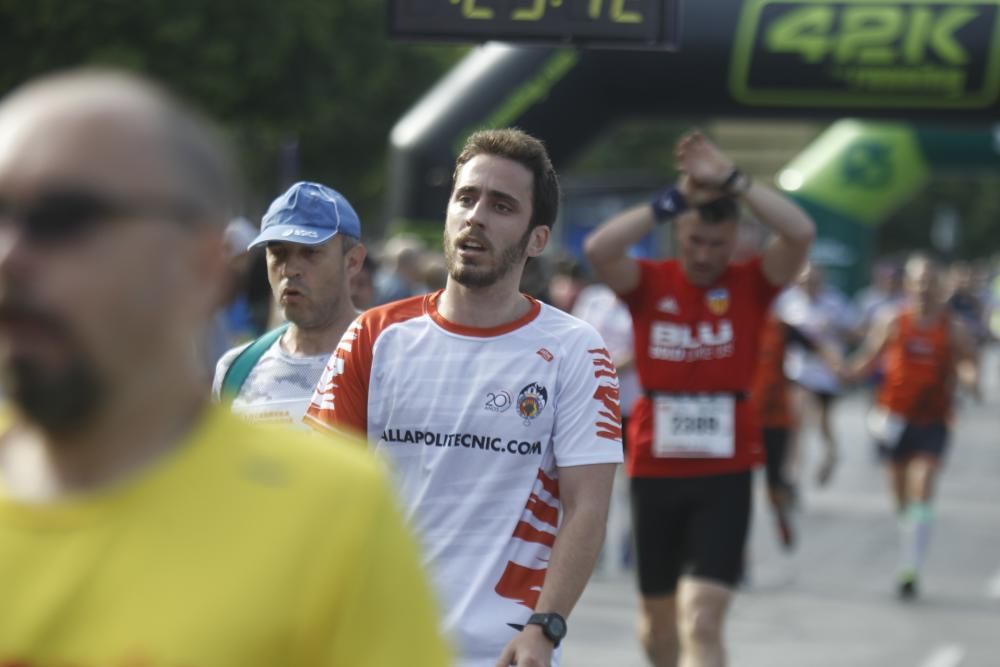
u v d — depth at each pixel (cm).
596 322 2525
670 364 1566
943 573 2678
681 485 1552
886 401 2677
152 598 413
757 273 1579
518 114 3133
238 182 441
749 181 1528
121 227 407
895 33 3039
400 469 977
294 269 1180
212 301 439
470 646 946
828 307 3612
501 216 973
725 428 1550
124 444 425
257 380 1208
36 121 411
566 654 2009
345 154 7150
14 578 414
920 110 3077
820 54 3048
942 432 2631
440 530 965
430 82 7162
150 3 5266
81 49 5166
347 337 996
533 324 982
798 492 3394
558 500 976
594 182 5634
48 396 409
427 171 3175
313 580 425
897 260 15425
